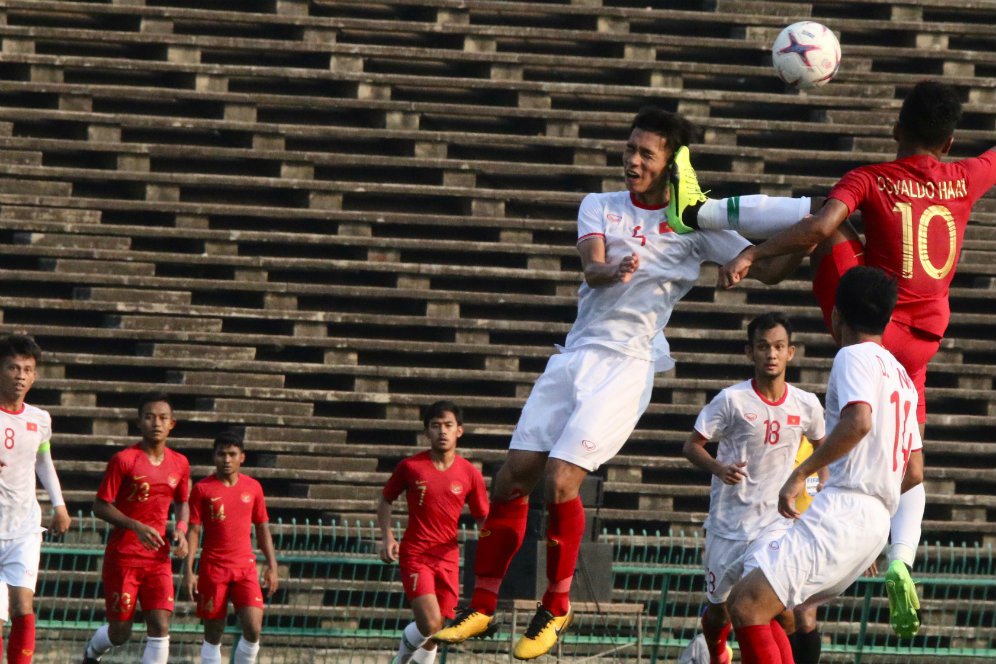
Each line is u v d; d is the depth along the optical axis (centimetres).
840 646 4038
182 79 4603
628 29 4881
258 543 3625
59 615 4056
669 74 4809
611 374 2094
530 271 4519
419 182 4644
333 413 4381
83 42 4572
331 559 3772
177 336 4291
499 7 4819
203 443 4216
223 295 4422
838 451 2116
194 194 4512
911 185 2180
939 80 4897
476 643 3884
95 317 4328
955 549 4028
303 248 4503
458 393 4441
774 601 2170
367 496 4269
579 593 3609
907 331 2219
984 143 4884
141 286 4319
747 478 3006
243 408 4281
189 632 3988
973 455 4519
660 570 3756
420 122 4712
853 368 2131
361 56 4688
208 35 4688
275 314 4366
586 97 4772
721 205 2070
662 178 2097
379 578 4028
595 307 2130
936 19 5050
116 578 3453
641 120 2084
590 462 2059
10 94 4462
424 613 3394
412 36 4800
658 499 4359
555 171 4638
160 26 4619
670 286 2116
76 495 4097
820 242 2223
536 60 4762
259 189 4519
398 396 4359
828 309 2259
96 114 4447
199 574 3538
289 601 4084
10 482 3075
